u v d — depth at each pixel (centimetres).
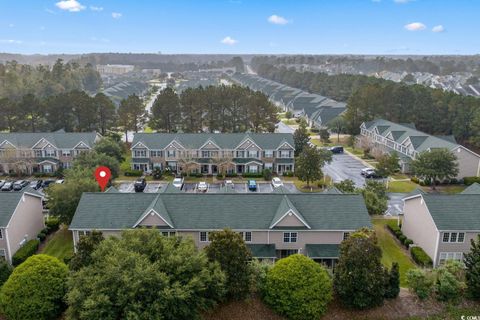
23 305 2939
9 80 15312
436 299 3391
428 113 10019
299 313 3033
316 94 17138
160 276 2655
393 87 10856
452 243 4203
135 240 2961
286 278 3091
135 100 9894
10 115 9212
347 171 7912
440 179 6688
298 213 4222
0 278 3453
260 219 4272
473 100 9850
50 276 3062
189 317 2797
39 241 4744
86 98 9500
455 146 7012
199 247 4278
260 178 7594
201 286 2797
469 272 3366
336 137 11206
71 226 4231
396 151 8206
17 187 6694
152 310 2589
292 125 13100
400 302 3375
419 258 4278
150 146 7819
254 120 9975
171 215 4297
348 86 16075
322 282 3103
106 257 2817
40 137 7875
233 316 3175
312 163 6669
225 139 7931
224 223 4238
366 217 4303
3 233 4225
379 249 3222
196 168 7669
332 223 4250
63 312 3111
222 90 10019
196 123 10019
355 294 3186
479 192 4797
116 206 4372
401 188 6900
